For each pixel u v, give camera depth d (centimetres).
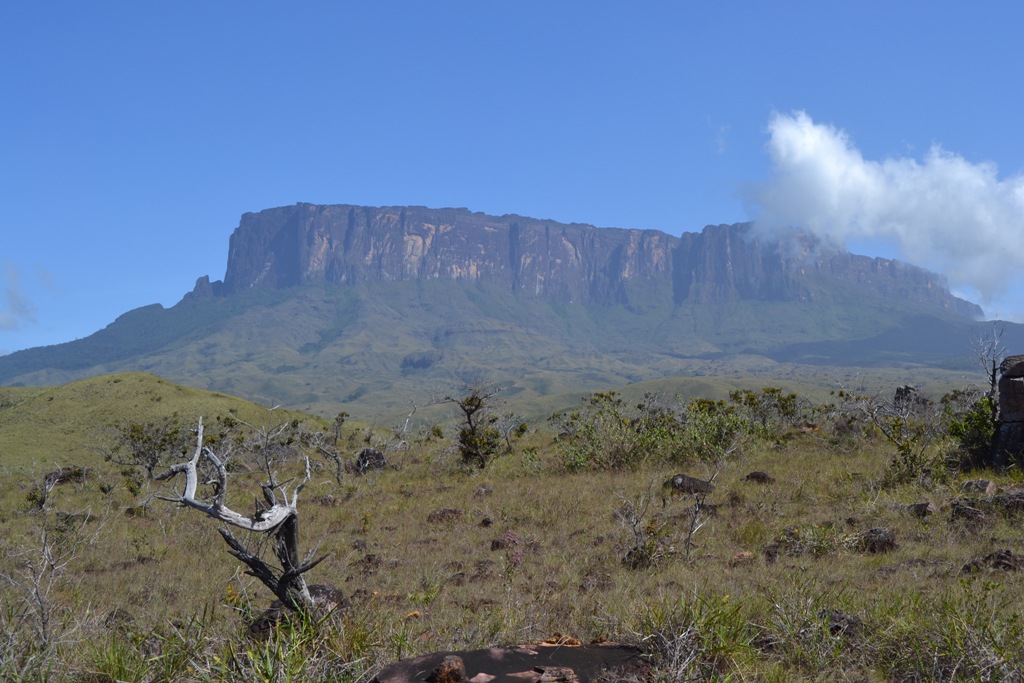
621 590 917
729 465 2097
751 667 555
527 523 1576
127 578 1262
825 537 1192
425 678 512
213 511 555
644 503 1608
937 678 566
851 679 573
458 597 971
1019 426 1702
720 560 1148
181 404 5319
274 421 5116
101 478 3083
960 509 1327
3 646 627
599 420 2431
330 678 518
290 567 596
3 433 5153
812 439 2539
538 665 536
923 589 844
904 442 2053
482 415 2891
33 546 1388
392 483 2473
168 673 562
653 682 509
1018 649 581
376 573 1192
